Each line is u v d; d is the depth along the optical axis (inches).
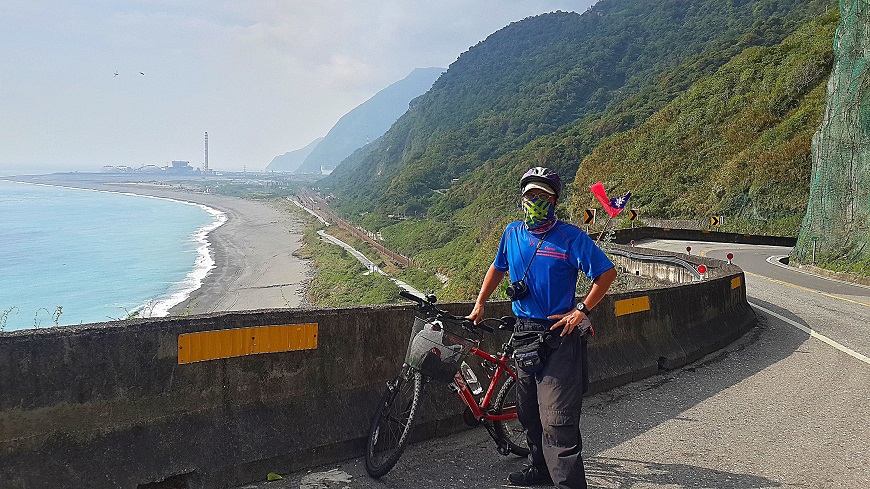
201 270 3070.9
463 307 213.3
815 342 379.9
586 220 979.3
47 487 126.3
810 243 1029.2
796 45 2615.7
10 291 2377.0
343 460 172.7
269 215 6865.2
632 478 171.5
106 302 2212.1
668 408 238.5
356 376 182.9
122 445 138.3
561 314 152.9
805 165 1934.1
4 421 125.3
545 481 164.4
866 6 1002.1
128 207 7426.2
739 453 192.9
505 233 163.5
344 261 3366.1
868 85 968.9
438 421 196.4
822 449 197.5
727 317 389.4
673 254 783.1
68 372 133.6
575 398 149.3
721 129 2484.0
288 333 168.6
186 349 149.9
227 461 150.9
